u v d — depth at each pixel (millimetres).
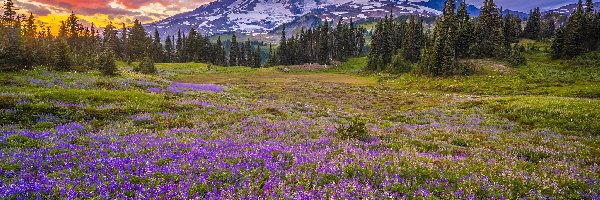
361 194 8703
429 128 23844
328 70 134375
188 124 19438
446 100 47156
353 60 151125
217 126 19312
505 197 9070
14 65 37438
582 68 79125
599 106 29656
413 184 9500
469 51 104188
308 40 179875
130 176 9289
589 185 10375
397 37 148750
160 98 28031
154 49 155625
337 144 14953
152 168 9758
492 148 16812
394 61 106812
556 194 9625
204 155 11664
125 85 37469
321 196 8422
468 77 79938
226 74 104875
